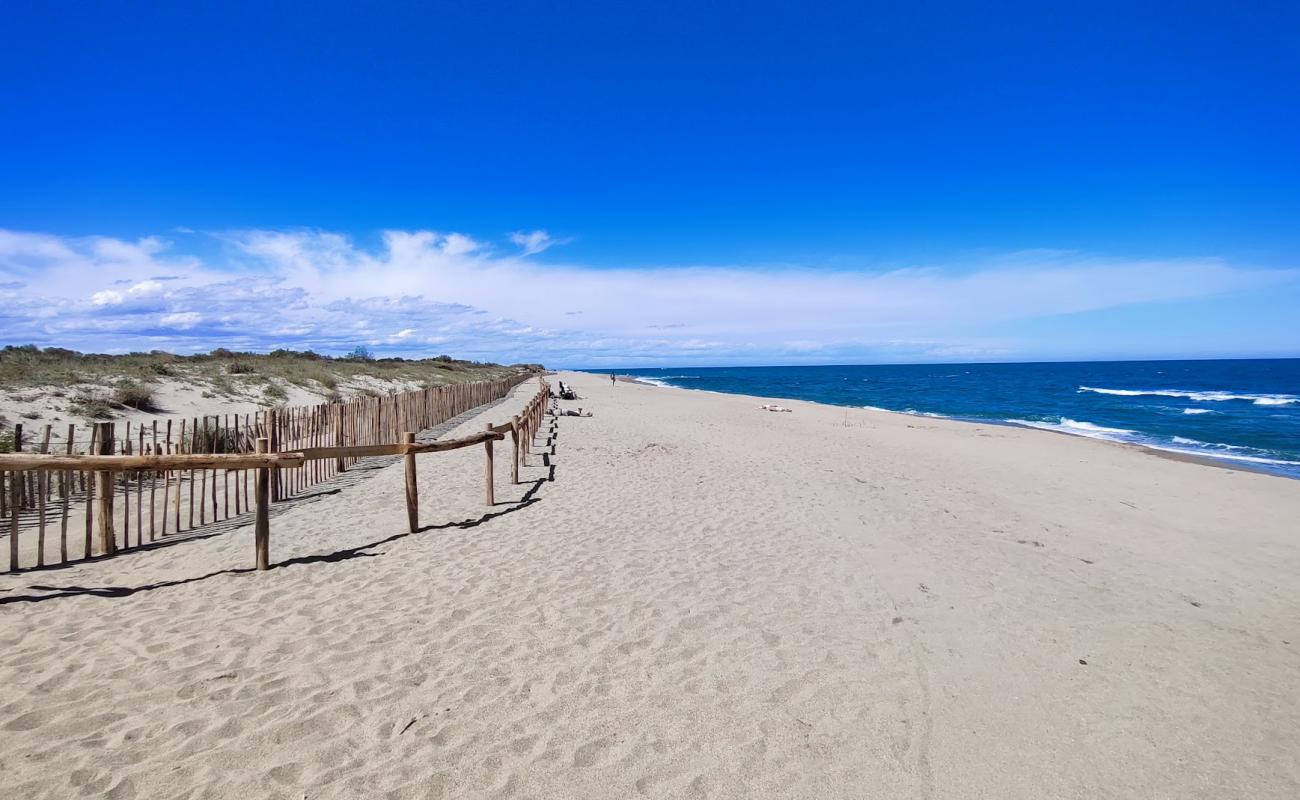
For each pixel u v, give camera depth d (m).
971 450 15.95
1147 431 22.81
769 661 4.23
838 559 6.54
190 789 2.83
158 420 13.68
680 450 14.43
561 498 9.08
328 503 8.49
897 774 3.12
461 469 11.33
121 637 4.32
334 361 35.50
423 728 3.36
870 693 3.87
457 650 4.28
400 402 14.73
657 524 7.74
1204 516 9.35
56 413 12.19
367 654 4.18
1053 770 3.21
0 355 18.58
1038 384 66.06
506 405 27.53
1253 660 4.55
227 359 25.89
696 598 5.34
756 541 7.11
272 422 8.51
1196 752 3.40
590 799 2.85
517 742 3.26
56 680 3.71
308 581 5.53
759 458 13.55
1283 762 3.33
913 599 5.48
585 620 4.83
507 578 5.71
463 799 2.83
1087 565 6.79
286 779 2.92
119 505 8.12
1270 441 20.06
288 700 3.59
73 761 2.98
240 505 8.31
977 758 3.27
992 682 4.07
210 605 4.94
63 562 5.81
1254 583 6.39
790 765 3.14
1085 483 11.80
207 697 3.58
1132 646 4.71
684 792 2.92
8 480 7.32
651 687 3.85
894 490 10.42
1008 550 7.19
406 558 6.23
